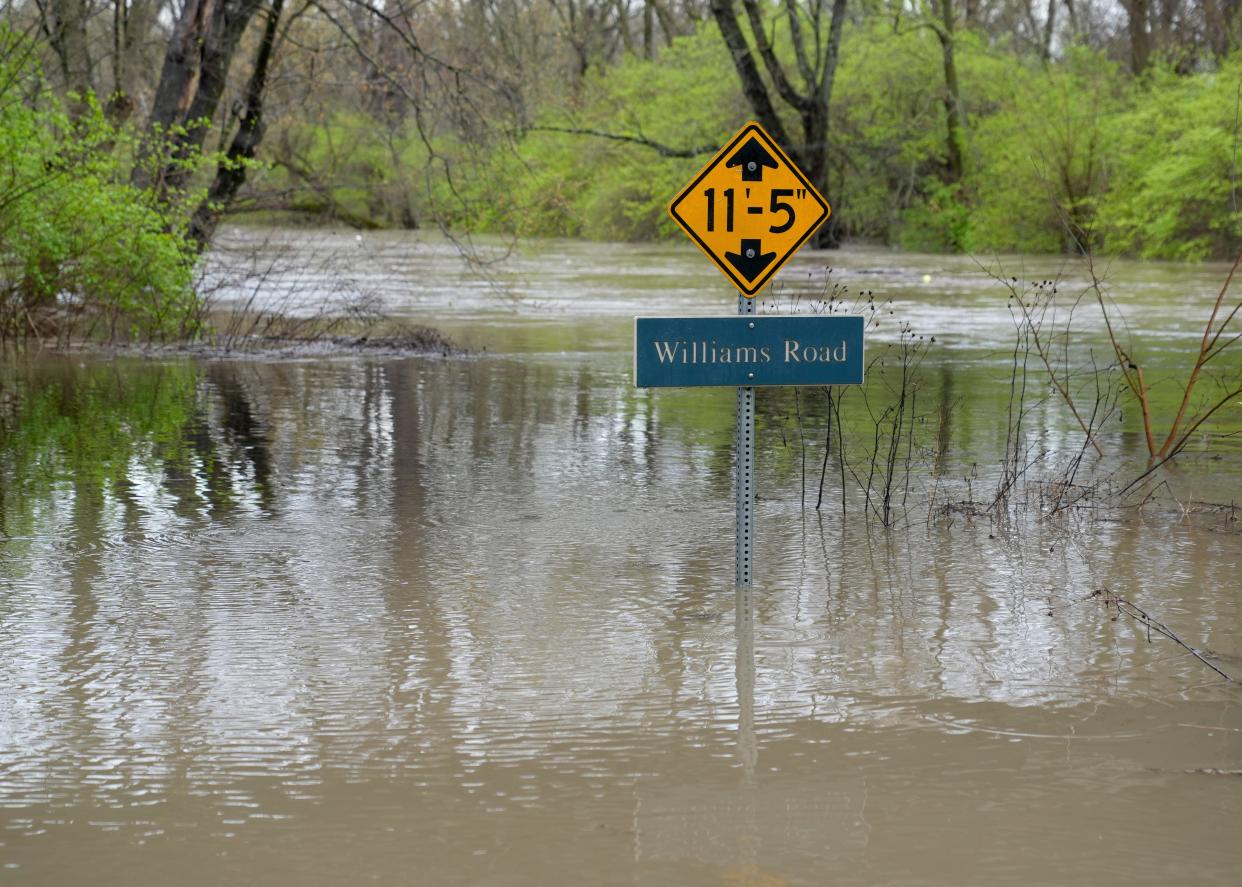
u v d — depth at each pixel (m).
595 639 6.79
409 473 10.98
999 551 8.52
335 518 9.41
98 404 14.54
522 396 15.32
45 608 7.30
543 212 24.58
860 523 9.27
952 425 13.26
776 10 55.28
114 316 20.03
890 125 54.53
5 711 5.79
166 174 21.92
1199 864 4.44
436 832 4.68
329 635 6.85
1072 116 47.38
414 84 23.56
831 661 6.46
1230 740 5.50
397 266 36.81
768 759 5.31
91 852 4.53
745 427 7.64
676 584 7.79
